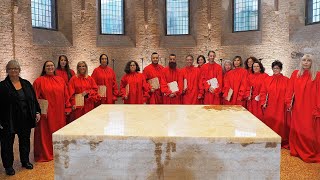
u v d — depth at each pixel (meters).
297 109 5.99
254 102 7.23
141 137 3.13
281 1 11.57
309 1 11.28
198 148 3.11
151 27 13.12
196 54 13.20
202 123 3.66
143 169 3.19
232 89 7.67
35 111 5.54
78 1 11.79
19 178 5.18
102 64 8.06
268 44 12.05
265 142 3.05
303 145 5.93
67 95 6.43
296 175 5.13
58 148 3.22
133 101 8.05
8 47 9.34
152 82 8.11
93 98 6.98
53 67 6.23
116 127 3.48
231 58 12.88
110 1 13.02
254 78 7.27
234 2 13.15
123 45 12.95
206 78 8.13
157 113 4.34
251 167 3.10
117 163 3.20
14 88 5.30
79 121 3.81
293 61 11.38
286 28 11.54
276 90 6.70
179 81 8.24
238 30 13.19
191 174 3.16
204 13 12.92
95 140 3.18
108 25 13.08
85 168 3.23
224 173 3.13
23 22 9.88
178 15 13.64
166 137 3.12
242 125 3.55
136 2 12.87
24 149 5.60
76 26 11.82
